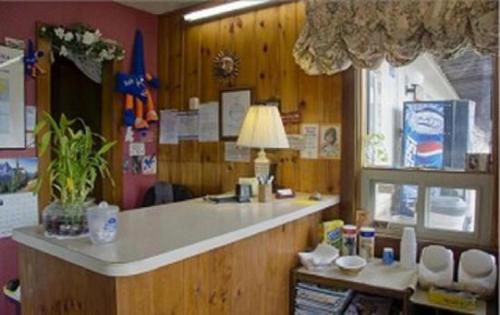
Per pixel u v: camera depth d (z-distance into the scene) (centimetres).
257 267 183
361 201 246
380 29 214
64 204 140
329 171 256
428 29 200
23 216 253
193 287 146
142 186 333
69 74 361
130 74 316
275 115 242
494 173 206
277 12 276
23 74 254
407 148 237
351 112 247
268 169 249
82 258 123
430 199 227
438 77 226
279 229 199
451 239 219
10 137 247
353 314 200
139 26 325
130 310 122
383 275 201
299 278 207
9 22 247
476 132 215
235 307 169
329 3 228
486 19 186
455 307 172
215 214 191
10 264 250
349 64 229
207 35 311
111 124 312
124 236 146
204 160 316
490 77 209
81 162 140
